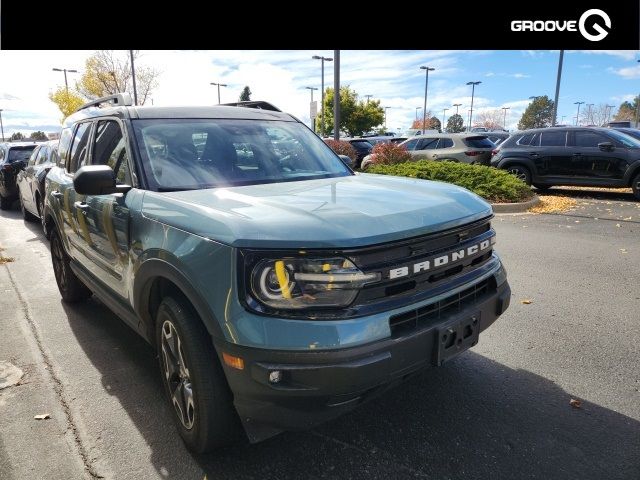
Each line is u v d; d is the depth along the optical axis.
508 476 2.55
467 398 3.28
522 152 12.91
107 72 25.97
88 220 3.76
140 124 3.47
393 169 13.08
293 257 2.18
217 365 2.49
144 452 2.82
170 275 2.57
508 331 4.32
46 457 2.80
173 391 2.88
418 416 3.09
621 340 4.09
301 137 4.14
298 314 2.18
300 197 2.76
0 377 3.72
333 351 2.14
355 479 2.56
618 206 11.00
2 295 5.66
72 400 3.39
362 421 3.05
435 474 2.58
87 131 4.34
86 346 4.24
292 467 2.66
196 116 3.74
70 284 5.06
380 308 2.28
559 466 2.62
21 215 12.06
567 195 13.01
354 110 51.38
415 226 2.45
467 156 15.55
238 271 2.22
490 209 3.09
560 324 4.44
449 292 2.56
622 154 11.61
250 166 3.51
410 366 2.37
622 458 2.67
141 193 3.02
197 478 2.60
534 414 3.09
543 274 5.95
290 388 2.16
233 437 2.66
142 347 4.23
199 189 3.10
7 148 13.18
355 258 2.22
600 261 6.47
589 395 3.29
